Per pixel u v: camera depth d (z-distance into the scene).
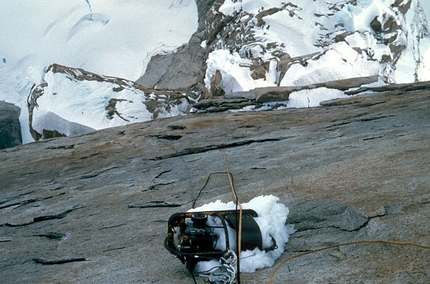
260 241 2.63
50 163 9.50
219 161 7.20
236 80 16.17
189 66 36.31
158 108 21.17
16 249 4.13
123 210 5.08
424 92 11.54
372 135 7.01
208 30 29.55
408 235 2.73
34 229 4.89
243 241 2.60
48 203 6.15
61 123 21.33
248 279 2.44
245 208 2.99
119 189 6.31
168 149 8.89
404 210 3.21
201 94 20.48
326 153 6.31
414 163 4.58
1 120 37.84
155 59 42.88
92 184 7.04
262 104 13.60
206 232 2.59
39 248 4.04
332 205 3.59
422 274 2.19
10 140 37.41
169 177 6.66
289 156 6.62
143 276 2.78
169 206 4.93
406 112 8.91
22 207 6.19
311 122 9.73
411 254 2.45
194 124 11.22
